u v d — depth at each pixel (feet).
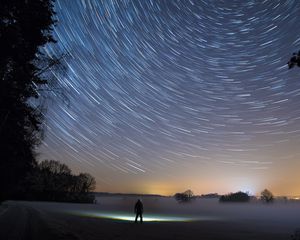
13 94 49.44
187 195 555.69
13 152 74.95
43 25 50.67
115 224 96.84
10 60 47.67
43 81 57.06
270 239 76.38
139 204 106.11
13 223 80.79
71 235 59.62
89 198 438.40
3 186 140.77
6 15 42.14
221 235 81.82
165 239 64.18
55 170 479.41
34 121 62.59
